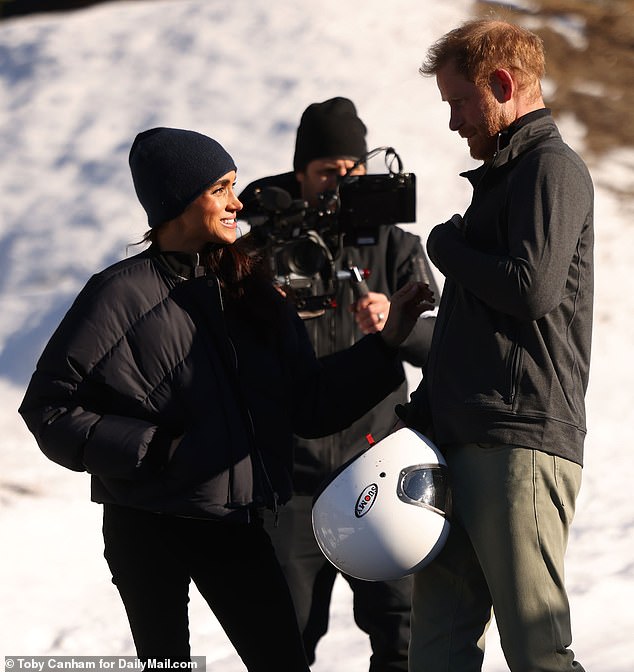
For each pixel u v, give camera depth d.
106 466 5.09
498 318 4.99
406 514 5.13
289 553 6.84
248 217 7.07
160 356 5.21
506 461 4.96
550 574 4.93
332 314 7.09
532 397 4.93
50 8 21.97
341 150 7.30
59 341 5.23
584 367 5.10
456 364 5.11
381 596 6.63
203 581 5.26
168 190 5.32
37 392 5.24
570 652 4.96
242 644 5.24
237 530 5.26
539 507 4.92
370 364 5.72
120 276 5.30
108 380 5.18
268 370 5.41
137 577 5.27
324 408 5.71
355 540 5.22
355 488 5.26
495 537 4.98
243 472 5.21
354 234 7.07
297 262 6.95
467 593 5.36
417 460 5.19
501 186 5.02
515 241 4.84
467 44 5.10
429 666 5.37
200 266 5.42
